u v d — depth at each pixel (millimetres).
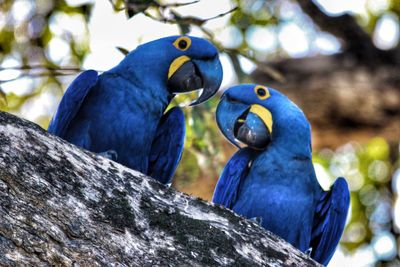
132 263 6871
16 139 6969
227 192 11516
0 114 7086
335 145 18016
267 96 11688
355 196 17953
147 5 11211
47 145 7117
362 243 17859
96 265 6668
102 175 7242
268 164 11336
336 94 17562
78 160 7207
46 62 14281
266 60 17812
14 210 6547
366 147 18016
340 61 17812
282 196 11164
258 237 7641
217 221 7535
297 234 11180
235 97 11672
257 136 11516
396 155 17984
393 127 17703
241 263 7359
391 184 17953
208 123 13344
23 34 14000
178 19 11523
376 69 17688
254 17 16625
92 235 6809
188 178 14141
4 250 6324
